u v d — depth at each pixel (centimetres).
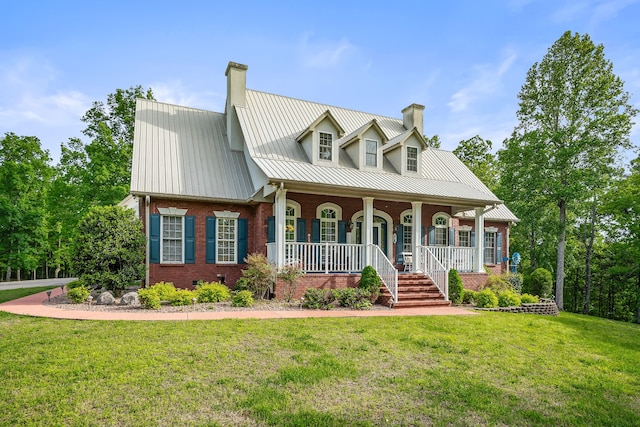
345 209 1811
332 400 560
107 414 492
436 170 2173
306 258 1473
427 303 1421
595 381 710
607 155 2580
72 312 1104
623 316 3338
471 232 2353
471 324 1109
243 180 1714
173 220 1568
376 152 1858
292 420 490
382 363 731
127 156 3086
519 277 2011
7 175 3616
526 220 2780
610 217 2953
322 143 1753
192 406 520
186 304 1252
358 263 1599
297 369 664
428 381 651
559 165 2609
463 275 1761
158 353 721
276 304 1315
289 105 2105
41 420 475
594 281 3431
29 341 786
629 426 542
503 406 573
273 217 1595
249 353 745
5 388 562
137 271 1447
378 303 1450
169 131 1819
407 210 1986
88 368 640
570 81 2675
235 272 1642
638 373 780
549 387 666
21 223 3659
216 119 2048
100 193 2936
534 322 1237
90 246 1390
